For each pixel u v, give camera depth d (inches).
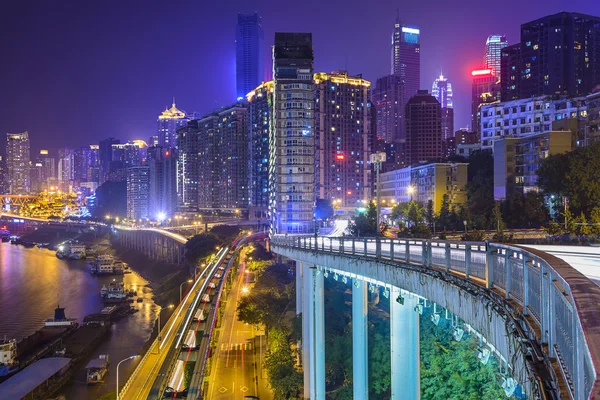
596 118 5172.2
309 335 2684.5
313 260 2426.2
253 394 3056.1
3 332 5556.1
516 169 5083.7
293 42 7785.4
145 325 5969.5
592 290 362.9
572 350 364.8
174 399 2733.8
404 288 1235.2
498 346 702.5
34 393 3762.3
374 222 4790.8
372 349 2482.8
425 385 1937.7
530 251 582.9
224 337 4308.6
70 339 5167.3
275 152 7785.4
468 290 831.7
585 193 3521.2
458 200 6309.1
